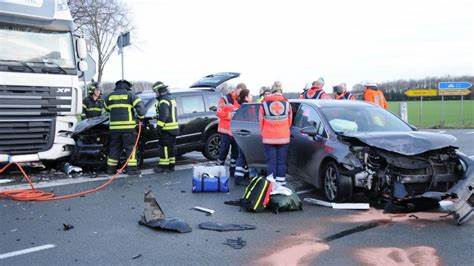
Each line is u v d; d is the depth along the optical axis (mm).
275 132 8289
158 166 10961
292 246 5645
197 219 6852
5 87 9484
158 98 10805
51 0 10266
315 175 8086
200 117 12352
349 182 7363
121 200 8062
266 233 6168
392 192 6980
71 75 10492
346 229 6316
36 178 10117
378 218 6832
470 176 6641
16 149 9805
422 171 6949
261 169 9531
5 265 5086
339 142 7629
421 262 5062
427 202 7332
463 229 6254
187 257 5285
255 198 7219
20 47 9797
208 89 12938
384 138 7180
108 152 10906
